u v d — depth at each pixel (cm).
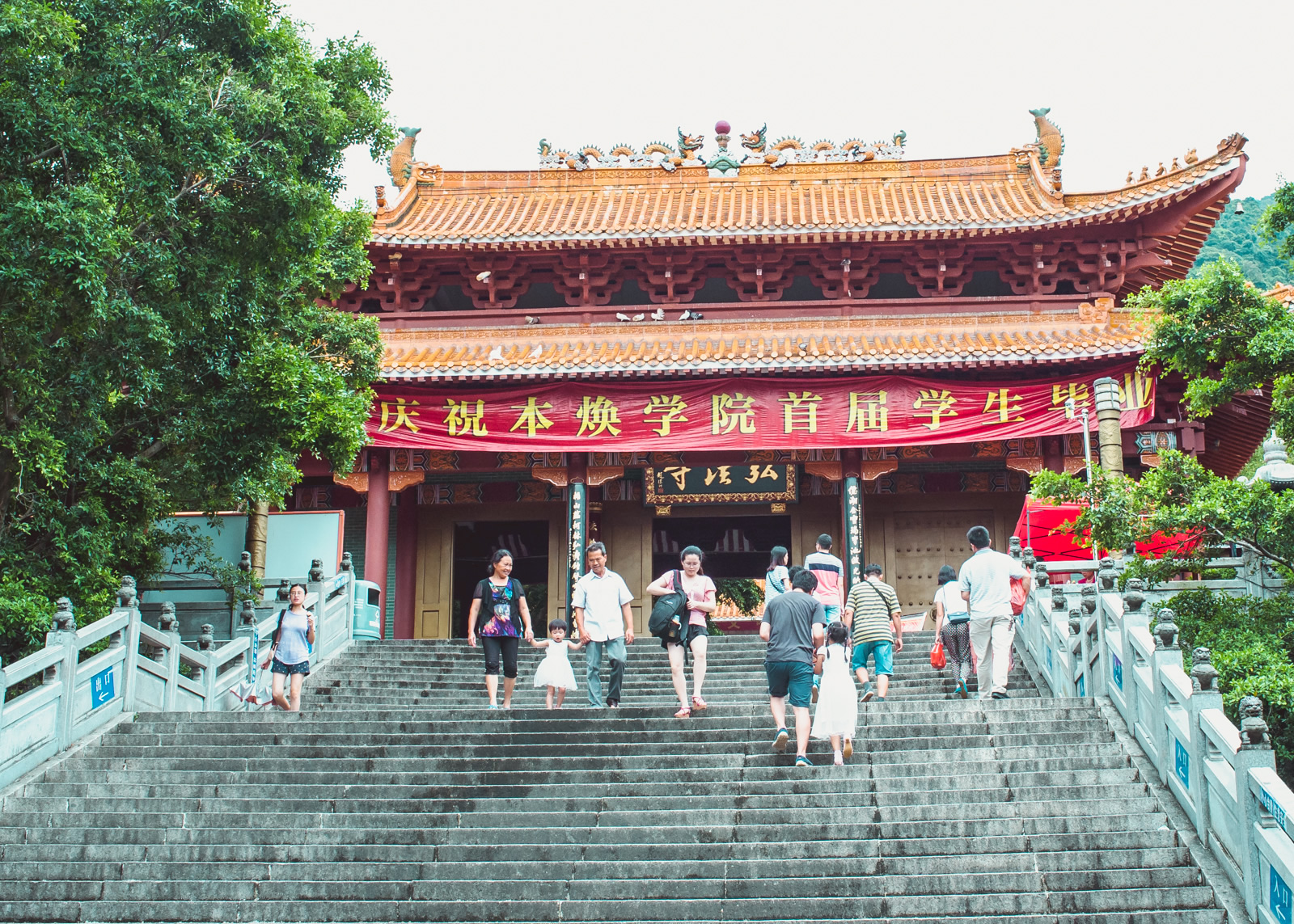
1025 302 2983
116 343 1664
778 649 1371
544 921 1104
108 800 1337
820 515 3092
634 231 2912
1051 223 2862
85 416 1761
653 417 2816
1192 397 1808
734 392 2814
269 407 1827
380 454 2914
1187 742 1190
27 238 1457
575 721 1488
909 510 3056
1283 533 1552
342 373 2216
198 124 1630
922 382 2786
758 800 1263
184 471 1939
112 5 1633
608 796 1288
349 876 1181
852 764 1330
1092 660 1535
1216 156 2808
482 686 2031
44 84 1513
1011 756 1338
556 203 3294
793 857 1168
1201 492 1608
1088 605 1539
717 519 3253
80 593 1755
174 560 2306
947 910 1077
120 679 1625
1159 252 2998
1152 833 1158
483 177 3369
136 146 1617
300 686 1733
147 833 1268
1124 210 2823
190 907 1145
